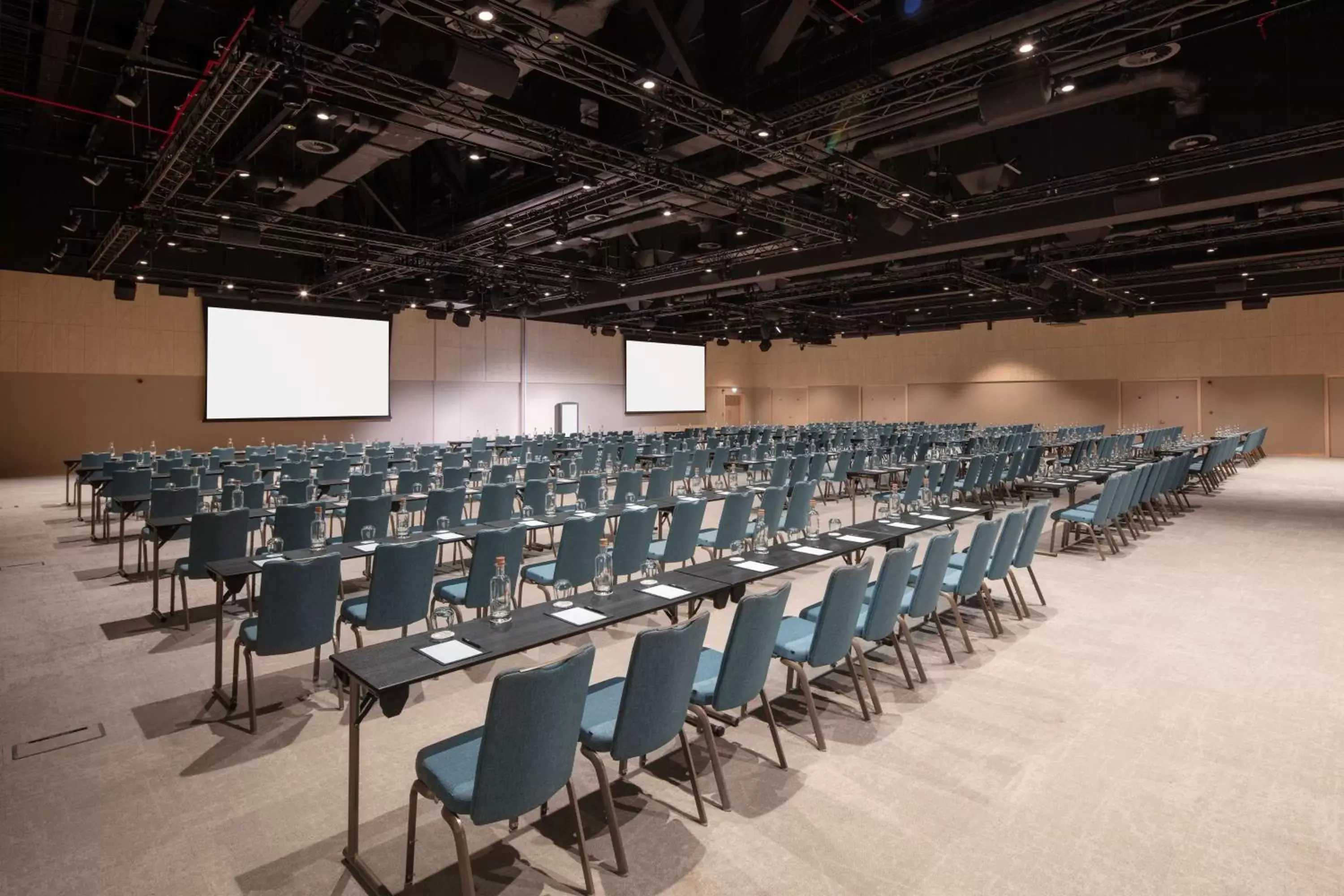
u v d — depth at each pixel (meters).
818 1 7.61
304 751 3.53
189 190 9.84
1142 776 3.25
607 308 21.48
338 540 6.38
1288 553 7.86
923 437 15.14
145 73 8.30
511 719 2.14
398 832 2.85
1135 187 8.96
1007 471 11.39
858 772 3.30
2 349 14.52
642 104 6.55
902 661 4.27
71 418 15.24
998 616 5.64
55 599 6.14
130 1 8.12
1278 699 4.07
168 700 4.11
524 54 5.91
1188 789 3.14
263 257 15.73
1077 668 4.55
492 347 21.64
